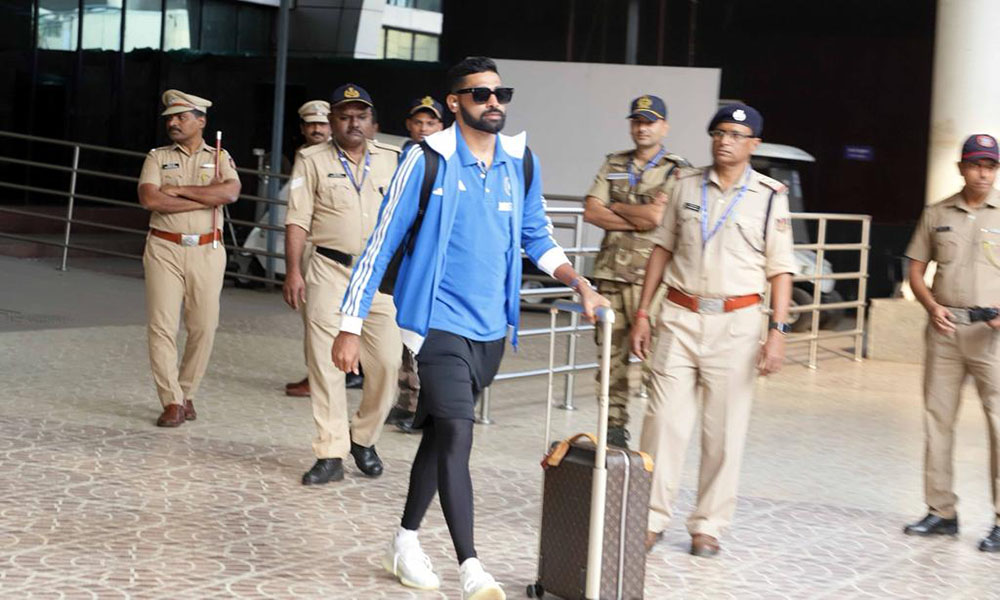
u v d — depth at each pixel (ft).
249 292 51.06
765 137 65.00
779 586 17.88
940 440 21.01
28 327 37.42
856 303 43.29
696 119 50.65
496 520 20.40
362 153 23.04
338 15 79.05
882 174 63.57
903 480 25.25
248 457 23.58
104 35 70.08
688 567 18.53
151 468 22.25
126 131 71.31
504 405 31.22
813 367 41.22
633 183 25.45
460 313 16.02
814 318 41.29
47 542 17.67
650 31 65.92
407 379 26.91
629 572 15.89
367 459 22.67
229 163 26.13
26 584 15.90
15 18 66.39
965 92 42.24
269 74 67.05
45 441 23.67
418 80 63.00
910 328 43.29
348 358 15.90
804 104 64.39
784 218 19.04
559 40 66.64
